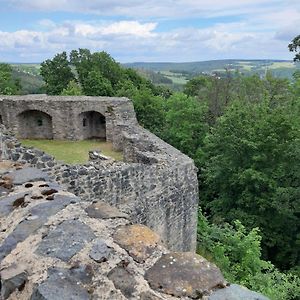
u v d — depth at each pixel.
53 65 41.22
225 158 20.12
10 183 4.92
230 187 20.33
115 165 8.78
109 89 34.09
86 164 8.60
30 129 20.19
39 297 2.73
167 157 10.97
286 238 17.92
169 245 10.07
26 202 4.26
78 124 19.47
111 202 8.39
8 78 41.22
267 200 18.05
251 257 10.84
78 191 7.79
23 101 19.22
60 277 2.91
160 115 28.39
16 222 3.85
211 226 13.55
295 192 16.84
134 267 3.05
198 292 2.81
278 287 9.98
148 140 13.73
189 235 11.04
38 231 3.61
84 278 2.91
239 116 20.56
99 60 39.44
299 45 29.38
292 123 19.64
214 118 31.41
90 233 3.52
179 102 26.20
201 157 24.73
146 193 9.13
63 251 3.23
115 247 3.29
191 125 25.91
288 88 31.39
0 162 6.11
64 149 17.91
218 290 2.85
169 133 26.64
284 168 18.53
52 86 40.50
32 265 3.12
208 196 23.27
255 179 18.08
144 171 9.02
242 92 33.44
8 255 3.32
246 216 18.14
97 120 20.58
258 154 18.88
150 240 3.43
